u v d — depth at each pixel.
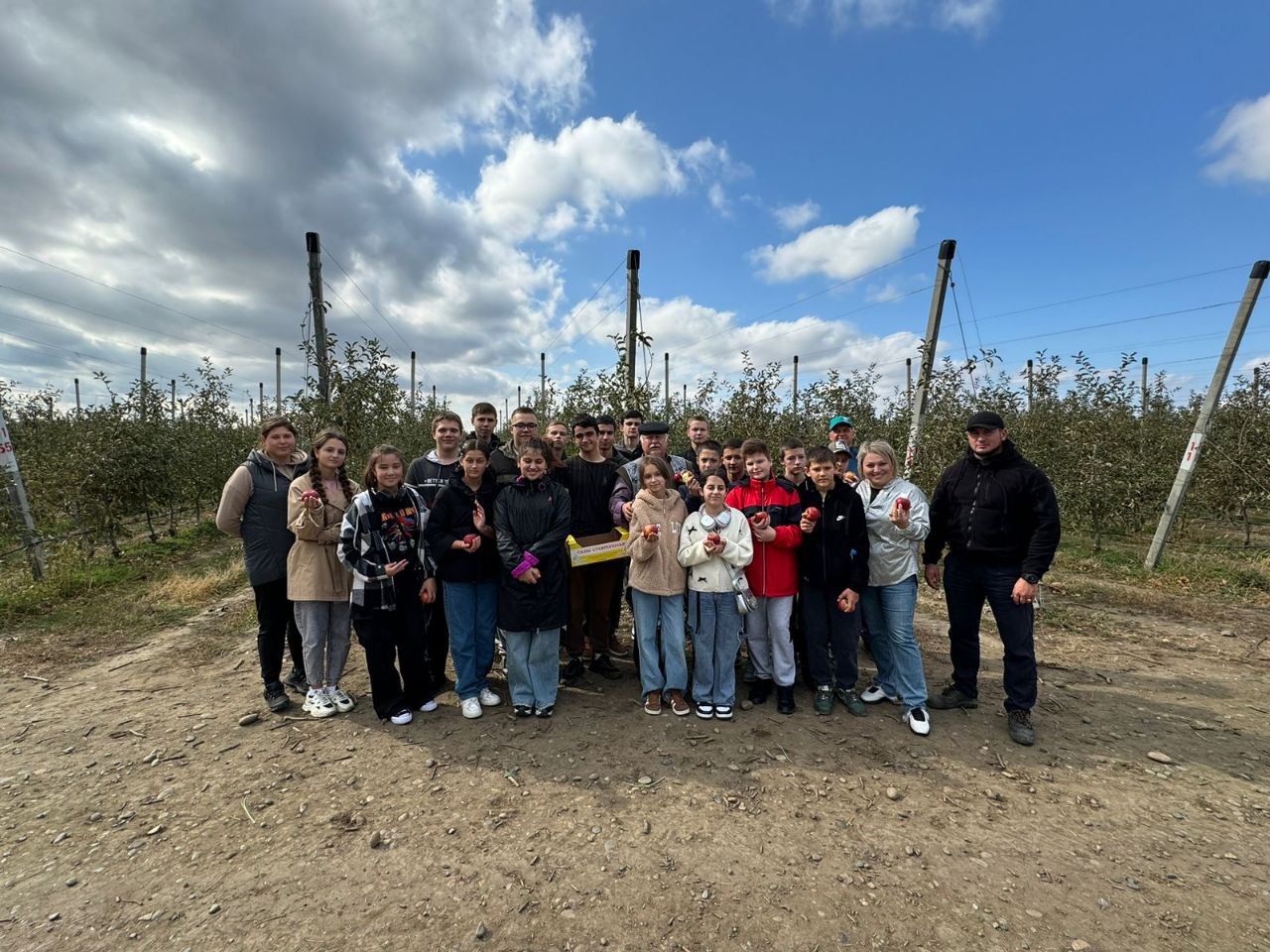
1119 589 7.21
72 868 2.48
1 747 3.52
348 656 5.02
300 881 2.41
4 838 2.68
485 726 3.76
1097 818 2.86
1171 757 3.44
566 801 2.97
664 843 2.66
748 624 4.11
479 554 3.88
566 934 2.15
